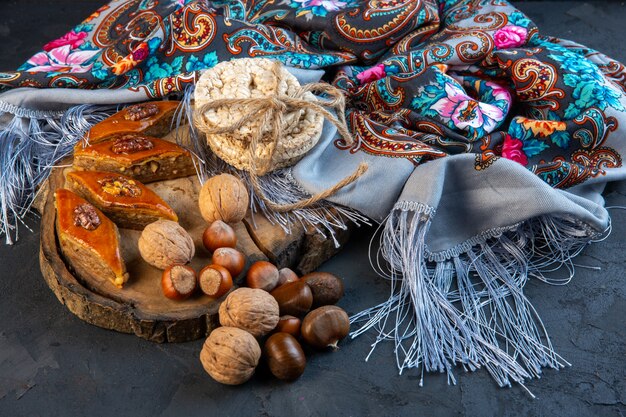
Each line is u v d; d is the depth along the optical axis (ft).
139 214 6.66
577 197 7.30
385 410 6.00
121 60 7.91
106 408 5.93
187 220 6.97
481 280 7.16
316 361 6.34
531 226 7.36
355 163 7.36
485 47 8.38
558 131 7.79
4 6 10.93
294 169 7.18
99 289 6.25
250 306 5.91
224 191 6.62
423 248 6.94
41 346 6.36
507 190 7.11
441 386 6.21
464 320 6.72
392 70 8.29
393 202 7.23
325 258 7.22
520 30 8.63
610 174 7.69
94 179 6.75
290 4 8.81
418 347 6.44
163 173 7.26
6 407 5.92
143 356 6.29
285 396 6.05
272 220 6.97
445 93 8.00
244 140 6.95
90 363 6.23
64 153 7.70
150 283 6.37
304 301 6.25
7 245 7.28
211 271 6.18
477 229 7.29
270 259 6.77
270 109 6.69
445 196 7.34
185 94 7.64
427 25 8.89
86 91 7.86
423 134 7.82
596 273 7.25
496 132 7.98
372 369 6.31
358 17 8.54
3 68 9.68
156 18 8.14
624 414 6.03
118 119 7.48
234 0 8.91
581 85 7.94
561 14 11.16
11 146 7.68
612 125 7.80
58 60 8.37
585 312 6.87
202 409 5.94
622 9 11.27
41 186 7.42
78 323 6.54
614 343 6.59
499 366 6.33
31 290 6.84
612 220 7.84
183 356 6.30
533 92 8.09
